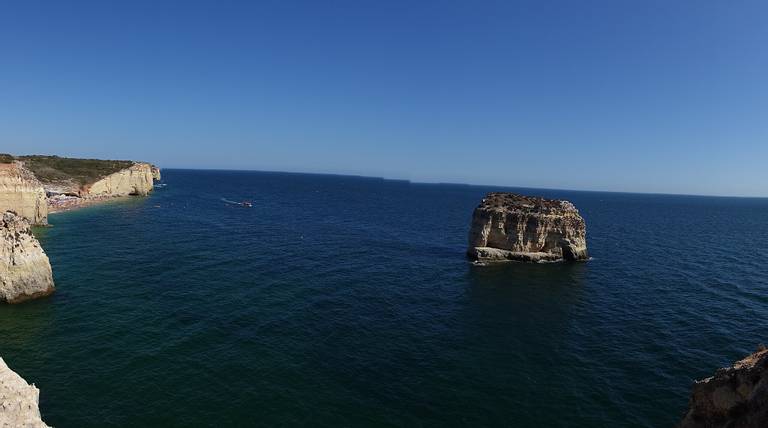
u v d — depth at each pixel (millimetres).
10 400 16953
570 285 52875
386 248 72875
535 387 28219
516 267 61156
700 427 15758
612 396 27375
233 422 22984
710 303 46500
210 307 39031
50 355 28938
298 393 26141
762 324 40344
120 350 30016
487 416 24891
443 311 42375
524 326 38969
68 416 22641
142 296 41062
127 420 22594
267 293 44062
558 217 65250
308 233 84250
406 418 24375
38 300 38844
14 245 38125
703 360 32656
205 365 28641
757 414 13102
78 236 68375
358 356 31562
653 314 42812
